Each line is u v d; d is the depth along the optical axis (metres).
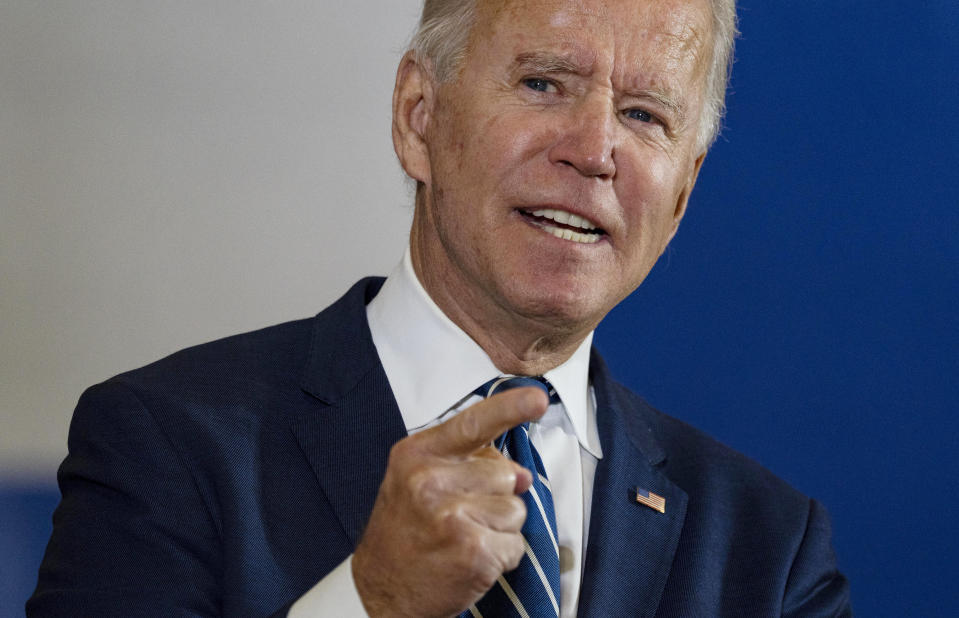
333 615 4.05
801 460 8.82
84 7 8.37
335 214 8.66
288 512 5.12
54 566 5.04
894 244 8.95
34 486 8.01
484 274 5.35
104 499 5.14
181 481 5.12
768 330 8.90
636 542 5.54
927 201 8.96
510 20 5.33
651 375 8.85
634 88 5.32
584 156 5.16
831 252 8.95
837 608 5.88
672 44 5.41
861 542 8.77
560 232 5.32
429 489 3.81
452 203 5.42
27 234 8.20
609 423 5.93
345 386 5.54
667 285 8.91
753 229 8.95
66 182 8.27
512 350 5.64
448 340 5.64
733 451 6.39
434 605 3.89
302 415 5.43
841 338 8.91
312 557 5.01
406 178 6.60
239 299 8.48
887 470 8.84
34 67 8.27
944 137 8.96
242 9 8.61
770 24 8.98
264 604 4.85
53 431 8.10
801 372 8.88
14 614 7.83
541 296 5.27
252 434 5.30
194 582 4.93
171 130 8.46
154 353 8.32
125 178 8.37
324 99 8.70
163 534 5.01
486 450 4.03
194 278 8.42
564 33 5.26
